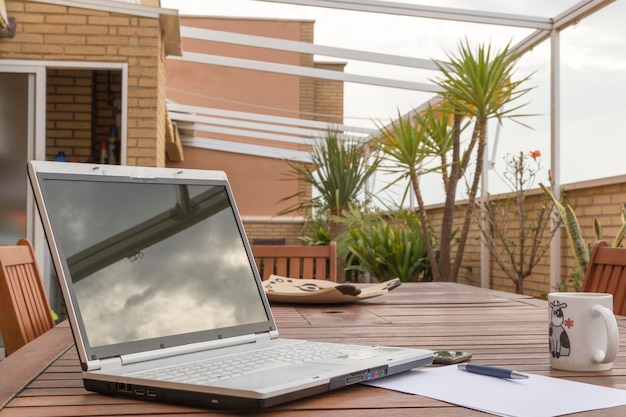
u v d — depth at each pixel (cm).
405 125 563
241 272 125
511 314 191
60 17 550
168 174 119
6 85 547
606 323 106
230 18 1338
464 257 765
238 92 1333
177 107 1085
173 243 114
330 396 92
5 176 543
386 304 217
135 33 555
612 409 85
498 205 654
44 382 104
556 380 100
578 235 435
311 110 1404
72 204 102
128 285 104
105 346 98
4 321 162
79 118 693
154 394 89
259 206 1345
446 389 95
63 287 96
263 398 81
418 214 768
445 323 171
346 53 719
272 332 125
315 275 312
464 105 536
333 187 742
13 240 543
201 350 110
